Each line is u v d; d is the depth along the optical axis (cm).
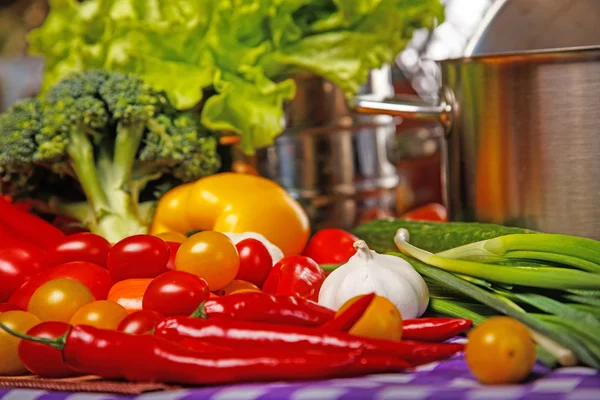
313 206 212
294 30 201
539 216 167
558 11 204
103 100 189
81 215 193
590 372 115
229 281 151
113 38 201
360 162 215
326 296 146
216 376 115
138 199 200
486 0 311
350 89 202
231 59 198
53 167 190
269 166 213
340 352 117
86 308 134
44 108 189
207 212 186
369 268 144
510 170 169
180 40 195
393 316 123
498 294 139
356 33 204
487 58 167
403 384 109
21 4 439
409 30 221
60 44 214
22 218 181
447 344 123
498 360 108
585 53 159
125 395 117
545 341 121
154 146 188
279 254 172
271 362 114
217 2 194
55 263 162
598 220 163
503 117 168
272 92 197
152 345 117
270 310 127
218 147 216
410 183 312
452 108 178
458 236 161
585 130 161
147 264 150
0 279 162
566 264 145
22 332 132
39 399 120
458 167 179
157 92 193
